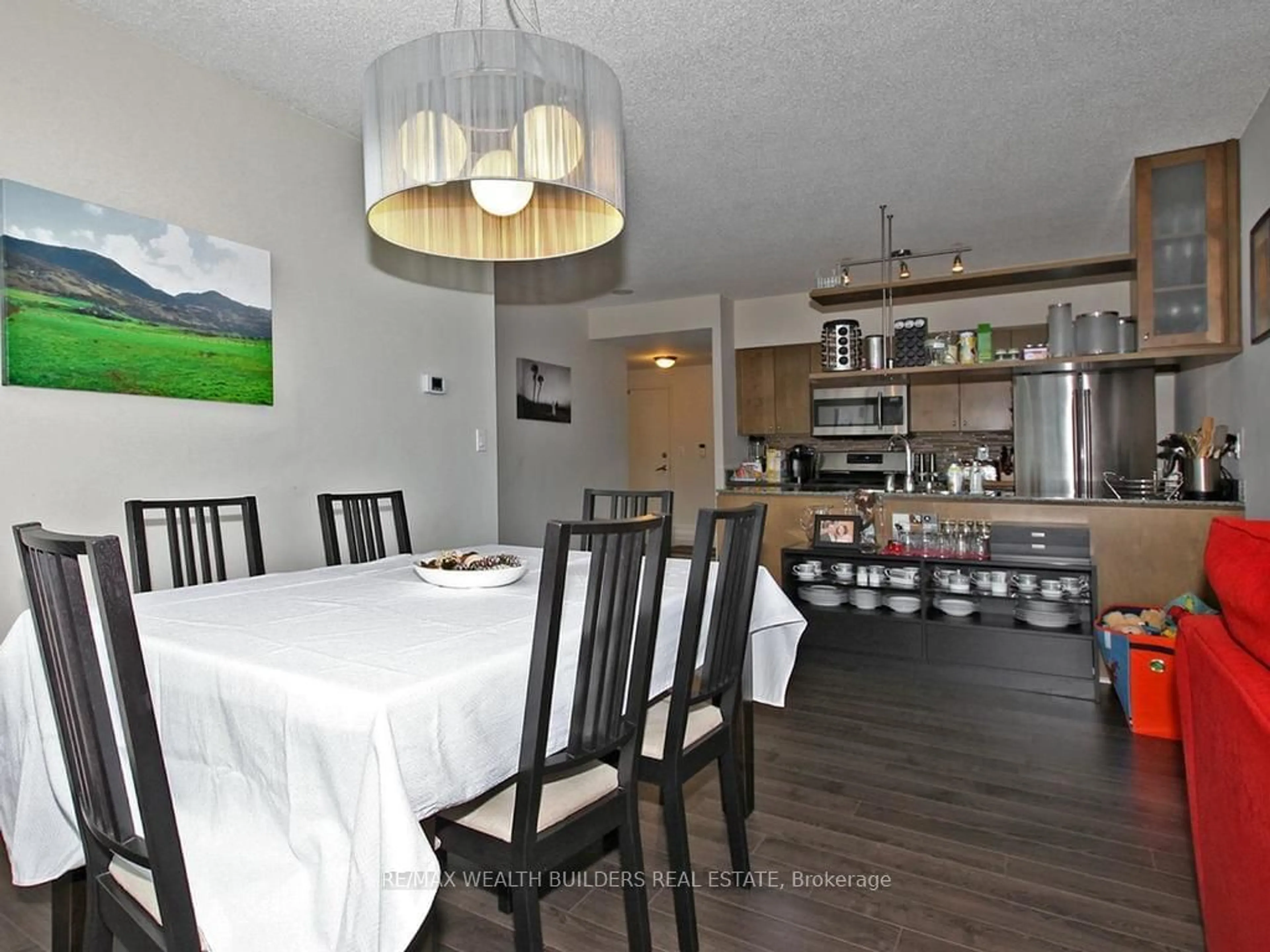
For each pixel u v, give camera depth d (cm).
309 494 285
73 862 148
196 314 243
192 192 244
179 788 131
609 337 658
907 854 198
